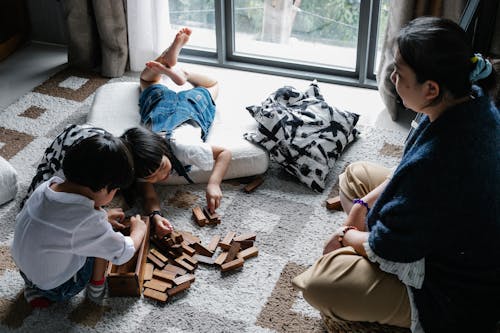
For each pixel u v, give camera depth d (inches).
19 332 66.4
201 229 78.9
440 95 47.8
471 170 47.4
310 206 82.3
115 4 106.7
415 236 50.1
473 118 47.6
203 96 92.9
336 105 103.0
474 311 53.0
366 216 62.4
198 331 66.2
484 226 48.9
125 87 99.0
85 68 114.5
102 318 67.6
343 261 57.7
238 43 114.7
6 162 82.8
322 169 84.8
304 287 58.6
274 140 86.2
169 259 74.7
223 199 83.4
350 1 103.1
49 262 62.4
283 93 92.4
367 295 55.7
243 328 66.4
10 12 120.3
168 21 109.0
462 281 52.2
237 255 74.4
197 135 84.3
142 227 71.4
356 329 59.1
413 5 90.6
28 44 121.6
